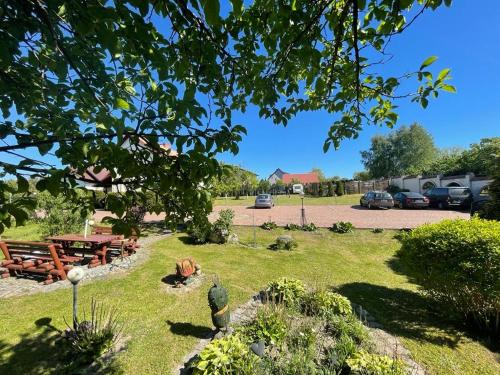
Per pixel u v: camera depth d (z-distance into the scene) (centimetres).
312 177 6594
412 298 582
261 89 236
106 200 146
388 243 1071
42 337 421
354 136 311
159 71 154
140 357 370
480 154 2242
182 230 1293
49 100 178
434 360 368
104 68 171
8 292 596
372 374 273
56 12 132
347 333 375
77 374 339
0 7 124
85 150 132
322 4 187
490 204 733
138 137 152
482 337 426
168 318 478
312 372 279
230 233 1121
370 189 3309
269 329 355
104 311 504
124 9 116
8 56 121
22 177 124
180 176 159
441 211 1714
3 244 707
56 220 1033
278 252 968
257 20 196
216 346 297
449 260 436
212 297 389
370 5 207
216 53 190
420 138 4294
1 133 144
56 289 609
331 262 854
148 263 802
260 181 4856
